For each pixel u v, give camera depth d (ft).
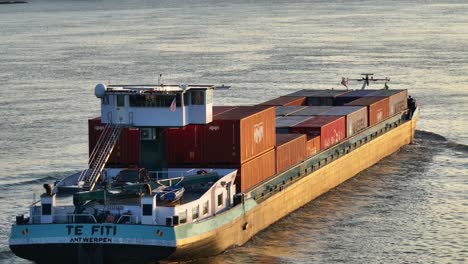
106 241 378.73
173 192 403.75
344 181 594.65
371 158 644.27
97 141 456.04
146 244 378.32
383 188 574.56
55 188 416.46
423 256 439.63
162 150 448.65
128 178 423.64
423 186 577.84
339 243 457.68
